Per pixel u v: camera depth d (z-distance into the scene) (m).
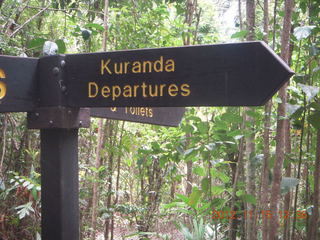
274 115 2.51
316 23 3.01
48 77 1.68
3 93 1.62
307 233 3.08
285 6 2.39
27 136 4.14
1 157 3.85
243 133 2.87
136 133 5.54
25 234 4.04
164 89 1.50
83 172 5.00
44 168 1.70
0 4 2.53
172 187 5.75
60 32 4.64
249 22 2.87
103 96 1.60
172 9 5.95
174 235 4.93
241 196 3.00
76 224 1.71
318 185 3.01
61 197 1.66
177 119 2.59
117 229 5.89
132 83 1.55
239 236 3.91
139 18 4.44
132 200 5.82
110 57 1.59
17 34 3.83
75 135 1.73
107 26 3.71
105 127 4.59
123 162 5.85
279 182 2.49
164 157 4.05
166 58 1.49
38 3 4.33
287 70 1.29
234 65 1.39
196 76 1.44
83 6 4.70
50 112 1.66
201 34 4.71
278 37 3.31
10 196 3.91
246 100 1.37
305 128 3.41
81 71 1.64
